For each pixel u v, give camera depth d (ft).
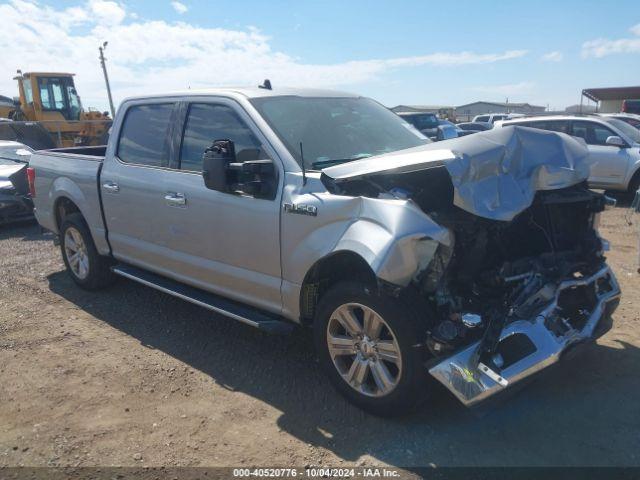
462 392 9.79
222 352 14.89
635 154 36.40
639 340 14.71
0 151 37.22
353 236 10.81
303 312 12.59
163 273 16.15
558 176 11.07
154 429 11.39
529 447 10.48
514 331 10.21
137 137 16.76
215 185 12.75
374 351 11.19
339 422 11.44
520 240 12.42
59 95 69.46
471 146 10.54
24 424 11.66
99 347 15.33
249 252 13.20
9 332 16.40
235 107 13.89
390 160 11.07
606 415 11.43
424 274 10.41
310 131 13.61
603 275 12.35
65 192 19.22
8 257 25.36
